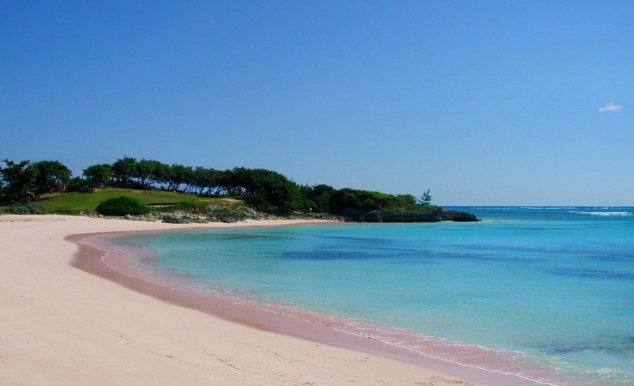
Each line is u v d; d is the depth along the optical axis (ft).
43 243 129.08
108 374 29.07
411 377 35.47
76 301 53.83
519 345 45.93
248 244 164.96
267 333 47.37
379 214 393.50
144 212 289.53
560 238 217.15
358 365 37.81
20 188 340.39
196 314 54.29
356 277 90.27
